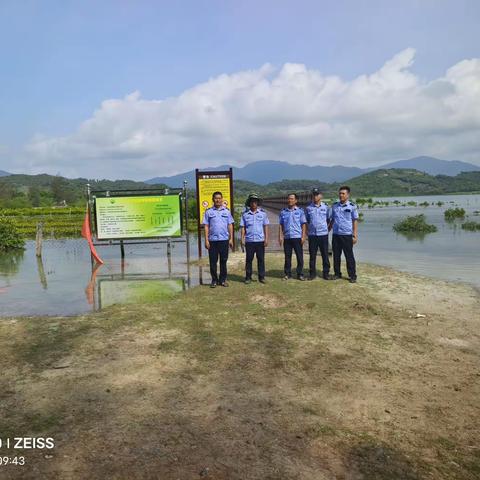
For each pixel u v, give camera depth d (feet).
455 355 17.06
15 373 15.12
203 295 25.81
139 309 22.88
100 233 41.63
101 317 21.59
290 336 18.89
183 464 10.18
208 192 41.68
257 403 13.09
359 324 20.63
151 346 17.62
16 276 34.83
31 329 19.81
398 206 218.38
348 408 12.94
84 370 15.33
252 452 10.68
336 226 29.27
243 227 28.99
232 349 17.35
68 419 12.09
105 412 12.47
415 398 13.62
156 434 11.36
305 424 11.99
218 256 28.55
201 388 14.01
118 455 10.48
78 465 10.12
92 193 41.55
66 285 30.94
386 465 10.37
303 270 34.24
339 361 16.31
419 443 11.30
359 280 29.89
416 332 19.63
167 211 41.55
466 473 10.21
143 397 13.38
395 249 50.31
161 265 38.86
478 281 31.07
